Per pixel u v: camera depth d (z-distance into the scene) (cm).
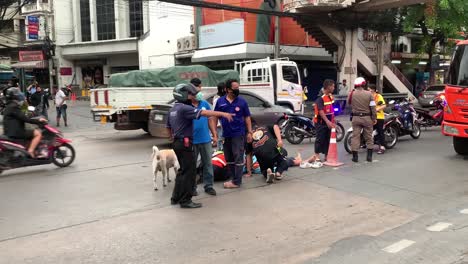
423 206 605
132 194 684
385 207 602
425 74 3428
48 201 651
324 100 859
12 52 4169
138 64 3859
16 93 848
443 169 836
